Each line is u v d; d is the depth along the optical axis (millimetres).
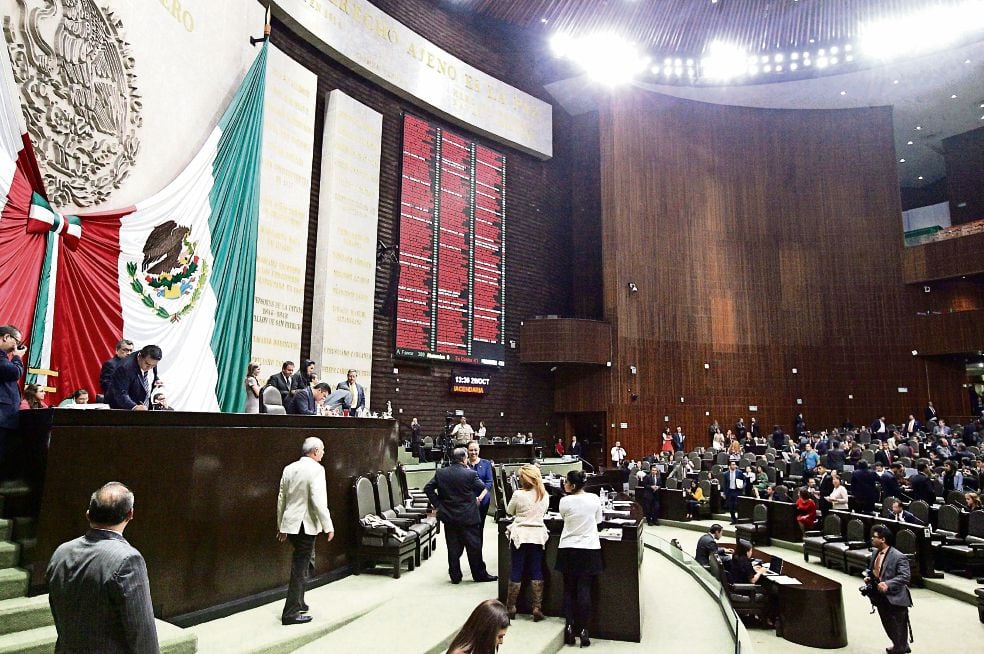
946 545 10008
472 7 18656
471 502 6098
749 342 22047
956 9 19766
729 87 22547
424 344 16625
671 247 21656
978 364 25234
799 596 7773
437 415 16891
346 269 14188
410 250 16562
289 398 6719
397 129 16719
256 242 11359
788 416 21906
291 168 12820
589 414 20328
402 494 8000
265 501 5109
